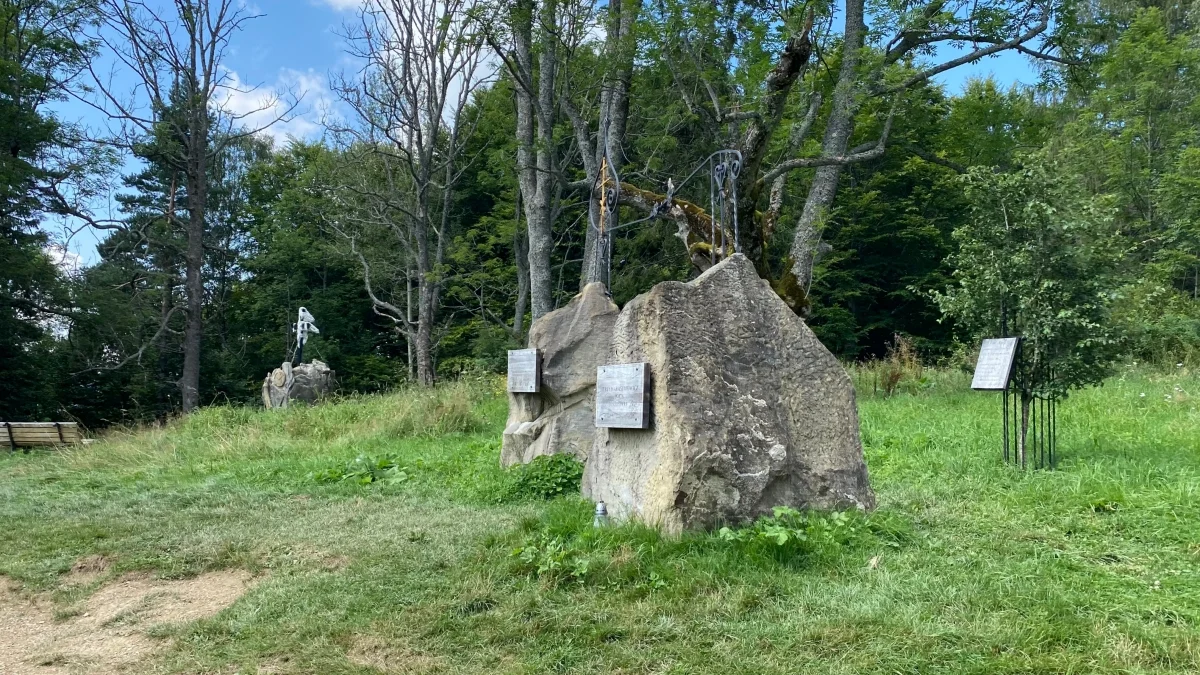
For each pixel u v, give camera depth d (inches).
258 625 185.9
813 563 194.4
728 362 226.7
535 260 748.0
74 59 1030.4
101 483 392.5
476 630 174.2
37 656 181.9
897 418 429.7
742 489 215.3
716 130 760.3
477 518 266.2
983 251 328.8
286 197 1210.6
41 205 986.1
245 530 268.1
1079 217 306.8
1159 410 403.9
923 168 1029.8
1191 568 183.8
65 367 1067.3
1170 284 824.3
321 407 647.8
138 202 1425.9
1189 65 960.9
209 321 1475.1
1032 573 184.9
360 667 160.4
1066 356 295.4
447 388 699.4
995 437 350.3
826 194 689.6
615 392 238.1
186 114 1118.4
